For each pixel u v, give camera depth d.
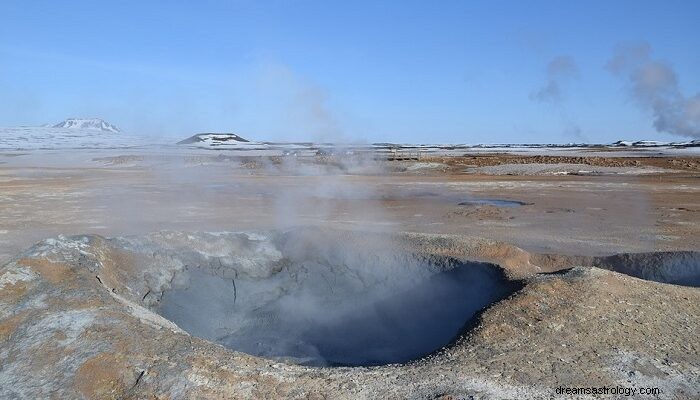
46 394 4.30
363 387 4.47
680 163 32.62
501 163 35.59
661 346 5.28
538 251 10.69
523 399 4.27
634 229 13.09
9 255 10.62
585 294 6.30
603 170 29.84
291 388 4.43
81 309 5.37
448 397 4.27
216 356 4.77
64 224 14.25
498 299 6.40
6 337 5.04
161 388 4.29
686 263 9.08
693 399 4.40
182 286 8.30
